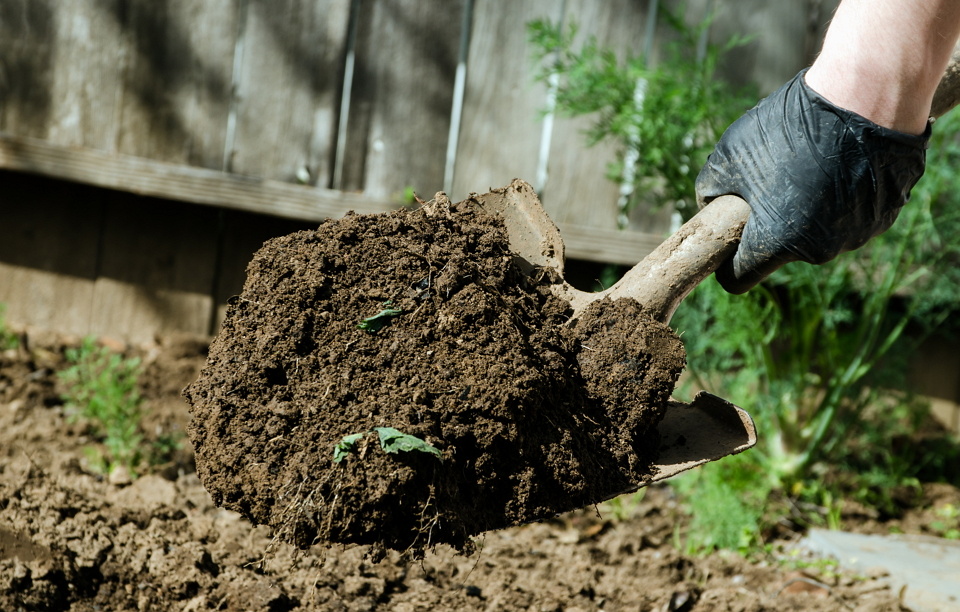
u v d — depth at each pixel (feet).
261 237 12.34
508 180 12.17
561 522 9.57
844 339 11.12
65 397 10.48
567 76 11.77
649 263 6.13
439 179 12.09
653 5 11.84
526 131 12.05
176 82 11.48
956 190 10.50
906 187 5.96
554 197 12.23
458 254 5.71
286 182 11.87
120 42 11.31
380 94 11.80
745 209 6.04
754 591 8.34
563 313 6.12
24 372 11.04
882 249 10.75
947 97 5.94
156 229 12.13
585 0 11.74
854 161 5.65
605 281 12.38
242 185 11.66
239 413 5.21
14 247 11.89
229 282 12.37
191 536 7.64
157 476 8.96
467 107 11.94
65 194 11.89
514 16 11.76
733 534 9.39
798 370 10.89
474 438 5.13
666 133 10.33
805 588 8.41
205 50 11.46
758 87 12.21
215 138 11.66
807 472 10.75
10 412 10.13
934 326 12.39
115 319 12.23
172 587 6.84
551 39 10.77
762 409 10.77
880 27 5.35
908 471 11.94
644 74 10.37
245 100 11.62
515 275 6.08
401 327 5.40
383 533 4.89
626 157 12.16
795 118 5.77
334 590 7.19
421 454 4.94
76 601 6.75
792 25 12.16
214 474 5.20
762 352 10.82
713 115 10.28
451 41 11.76
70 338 12.04
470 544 5.04
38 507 7.20
